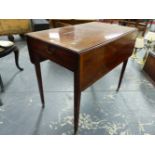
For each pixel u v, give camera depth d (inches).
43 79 73.4
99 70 37.2
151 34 84.1
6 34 108.0
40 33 40.1
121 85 70.7
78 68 30.2
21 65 85.7
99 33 41.6
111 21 136.6
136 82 73.4
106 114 54.7
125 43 44.8
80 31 43.1
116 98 62.5
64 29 44.9
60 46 31.4
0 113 53.3
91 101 60.4
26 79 73.0
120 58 46.0
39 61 44.0
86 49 30.0
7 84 68.7
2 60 90.7
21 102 58.6
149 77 75.5
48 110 55.4
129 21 133.7
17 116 52.3
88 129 48.8
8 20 104.0
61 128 48.8
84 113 54.7
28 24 111.5
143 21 137.6
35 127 48.7
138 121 52.1
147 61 78.5
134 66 88.3
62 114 54.0
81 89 33.9
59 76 76.5
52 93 64.0
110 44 36.6
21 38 127.9
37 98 61.0
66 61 32.4
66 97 62.1
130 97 63.2
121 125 50.5
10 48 65.9
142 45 84.3
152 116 54.3
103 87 69.0
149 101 61.5
